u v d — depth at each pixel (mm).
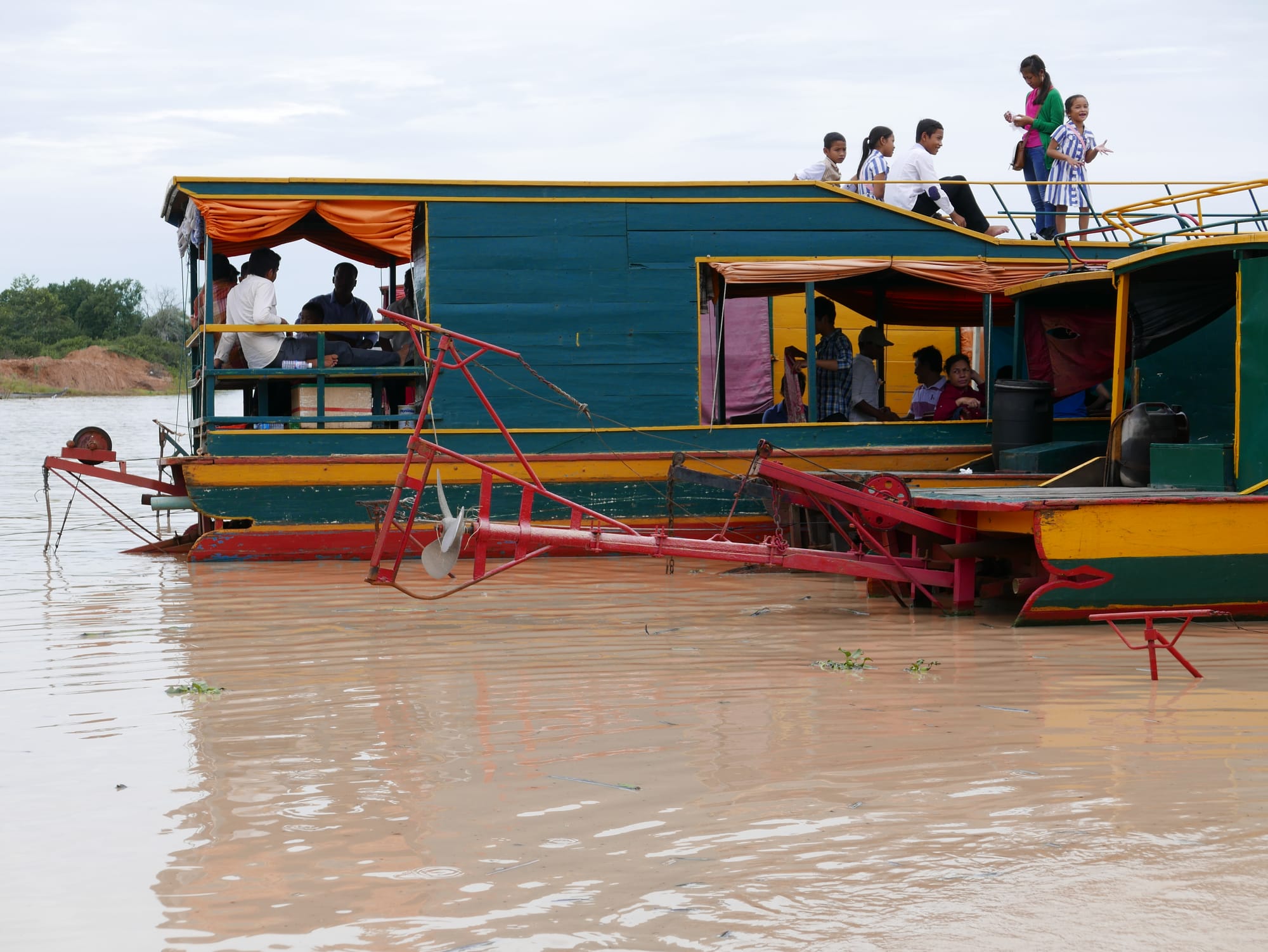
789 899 4500
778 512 10500
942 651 8875
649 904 4477
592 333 14000
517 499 13812
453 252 13758
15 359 119312
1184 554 9805
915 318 17047
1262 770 5855
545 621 10102
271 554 13445
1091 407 15297
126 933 4332
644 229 14094
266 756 6344
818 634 9539
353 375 13656
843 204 14461
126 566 13320
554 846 5047
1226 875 4617
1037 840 4992
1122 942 4098
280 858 4977
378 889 4648
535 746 6473
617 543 9859
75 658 8688
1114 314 14750
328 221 13609
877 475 10953
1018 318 14422
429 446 9797
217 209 13328
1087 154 15812
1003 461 13406
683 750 6367
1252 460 10305
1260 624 9898
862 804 5473
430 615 10352
